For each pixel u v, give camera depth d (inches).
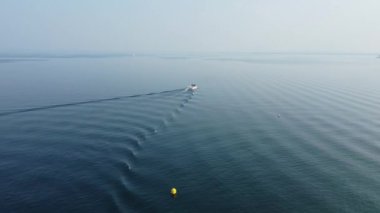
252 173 1764.3
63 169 1798.7
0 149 2082.9
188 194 1550.2
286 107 3196.4
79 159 1932.8
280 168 1820.9
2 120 2711.6
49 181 1664.6
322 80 5201.8
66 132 2406.5
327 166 1838.1
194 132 2438.5
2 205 1446.9
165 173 1763.0
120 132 2406.5
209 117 2859.3
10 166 1838.1
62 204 1456.7
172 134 2386.8
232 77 5851.4
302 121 2689.5
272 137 2314.2
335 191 1576.0
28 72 6692.9
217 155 2009.1
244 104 3380.9
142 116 2842.0
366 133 2353.6
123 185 1619.1
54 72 6737.2
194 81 5226.4
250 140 2260.1
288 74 6323.8
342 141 2207.2
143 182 1658.5
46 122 2652.6
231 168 1824.6
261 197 1529.3
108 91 4094.5
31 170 1788.9
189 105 3339.1
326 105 3238.2
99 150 2066.9
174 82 5073.8
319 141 2215.8
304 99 3570.4
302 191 1577.3
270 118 2805.1
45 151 2050.9
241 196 1536.7
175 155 2006.6
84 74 6333.7
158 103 3388.3
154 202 1478.8
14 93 3900.1
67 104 3284.9
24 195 1531.7
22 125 2576.3
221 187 1617.9
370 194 1547.7
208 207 1451.8
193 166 1851.6
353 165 1845.5
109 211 1407.5
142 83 4913.9
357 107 3134.8
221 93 4057.6
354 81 5064.0
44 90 4146.2
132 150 2068.2
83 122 2647.6
